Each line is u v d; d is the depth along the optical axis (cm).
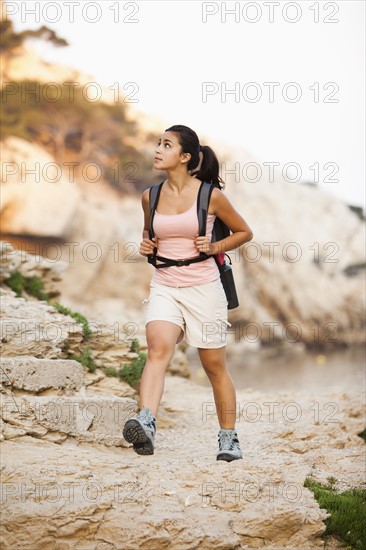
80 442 1076
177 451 1157
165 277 968
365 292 10606
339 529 875
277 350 8844
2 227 8056
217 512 853
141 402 909
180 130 962
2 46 10131
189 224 947
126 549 790
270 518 843
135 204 9788
